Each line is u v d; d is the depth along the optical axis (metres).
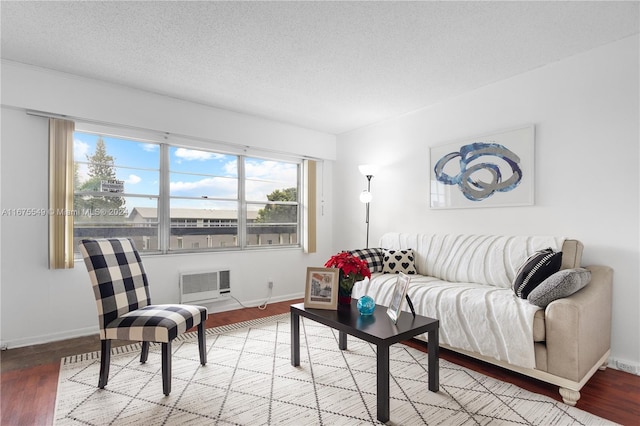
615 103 2.59
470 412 1.90
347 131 5.07
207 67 3.04
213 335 3.22
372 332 1.91
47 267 3.08
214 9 2.21
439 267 3.41
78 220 3.29
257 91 3.58
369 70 3.08
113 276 2.29
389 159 4.44
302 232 4.94
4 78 2.88
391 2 2.13
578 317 1.96
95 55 2.83
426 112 3.99
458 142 3.62
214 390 2.16
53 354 2.77
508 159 3.20
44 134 3.09
